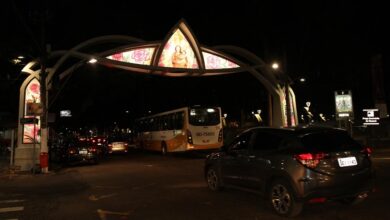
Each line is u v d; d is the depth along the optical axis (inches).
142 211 366.0
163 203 400.2
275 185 331.9
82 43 882.1
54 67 846.5
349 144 326.3
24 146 823.1
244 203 383.6
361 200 340.8
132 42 955.3
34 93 840.9
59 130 2915.8
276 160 330.3
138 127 1534.2
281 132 341.4
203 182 545.0
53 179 662.5
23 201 454.9
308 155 307.7
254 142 372.2
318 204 360.5
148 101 2181.3
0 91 1370.6
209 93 1972.2
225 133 1473.9
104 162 1045.8
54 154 1256.2
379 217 311.9
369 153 333.7
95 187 547.5
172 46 969.5
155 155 1255.5
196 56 996.6
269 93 1250.6
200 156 1147.3
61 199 458.6
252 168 362.0
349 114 1197.1
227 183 415.5
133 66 932.6
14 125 1280.8
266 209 355.3
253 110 2060.8
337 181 306.7
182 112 1047.0
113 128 3198.8
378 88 1369.3
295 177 309.3
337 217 314.7
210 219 324.8
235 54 1229.7
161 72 989.8
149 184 552.1
